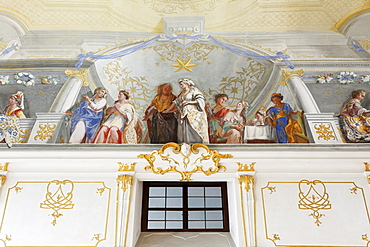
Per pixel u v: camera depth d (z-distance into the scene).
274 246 9.53
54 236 9.66
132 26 10.20
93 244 9.56
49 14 9.80
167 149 10.58
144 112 11.13
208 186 11.08
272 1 9.53
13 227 9.73
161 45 10.69
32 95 10.94
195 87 11.29
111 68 10.98
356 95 10.95
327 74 10.90
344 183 10.43
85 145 10.59
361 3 9.38
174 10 9.80
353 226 9.80
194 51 10.85
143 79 11.20
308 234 9.70
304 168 10.59
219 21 10.05
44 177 10.49
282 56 10.75
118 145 10.63
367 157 10.41
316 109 10.95
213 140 10.80
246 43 10.56
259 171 10.59
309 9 9.68
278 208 10.08
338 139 10.61
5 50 10.39
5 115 10.74
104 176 10.53
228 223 10.62
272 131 10.85
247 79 11.09
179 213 11.27
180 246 9.81
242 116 11.07
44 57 10.67
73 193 10.27
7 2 9.38
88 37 10.40
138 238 10.16
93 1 9.55
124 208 10.00
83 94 11.08
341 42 10.41
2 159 10.40
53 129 10.73
